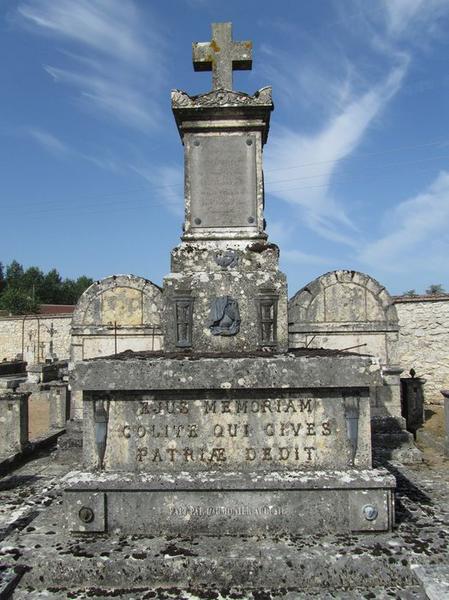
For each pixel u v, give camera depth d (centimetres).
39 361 2758
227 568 374
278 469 436
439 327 1537
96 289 1017
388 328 1064
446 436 866
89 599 358
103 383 435
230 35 599
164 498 423
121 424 443
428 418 1255
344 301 1073
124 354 525
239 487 419
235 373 435
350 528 417
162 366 437
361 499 418
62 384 1098
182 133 585
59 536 422
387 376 955
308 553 382
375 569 371
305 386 433
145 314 1011
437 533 420
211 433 440
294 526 420
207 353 504
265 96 564
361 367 432
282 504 421
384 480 419
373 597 356
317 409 441
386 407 949
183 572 374
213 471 434
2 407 838
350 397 440
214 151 575
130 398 444
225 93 564
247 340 529
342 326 1069
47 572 375
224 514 420
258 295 532
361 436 439
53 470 770
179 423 441
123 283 1016
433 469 759
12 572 370
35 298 5544
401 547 393
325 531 419
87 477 427
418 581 363
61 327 2762
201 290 535
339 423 440
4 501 581
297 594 362
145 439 441
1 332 2881
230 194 573
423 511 474
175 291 534
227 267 550
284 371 434
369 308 1070
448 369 1516
